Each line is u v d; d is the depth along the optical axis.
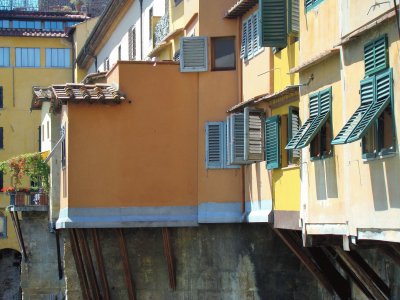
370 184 16.59
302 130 19.34
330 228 18.50
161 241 26.23
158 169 26.16
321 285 24.28
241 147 24.31
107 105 26.11
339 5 17.98
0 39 64.94
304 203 19.95
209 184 25.78
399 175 15.55
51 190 35.38
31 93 64.94
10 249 60.81
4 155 64.31
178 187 26.12
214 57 26.16
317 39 19.27
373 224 16.50
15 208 38.75
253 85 24.45
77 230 26.02
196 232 26.12
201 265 26.02
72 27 63.50
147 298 26.03
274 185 22.81
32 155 40.09
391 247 18.02
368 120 15.89
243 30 25.33
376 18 16.31
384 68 16.02
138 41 40.50
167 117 26.28
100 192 25.92
